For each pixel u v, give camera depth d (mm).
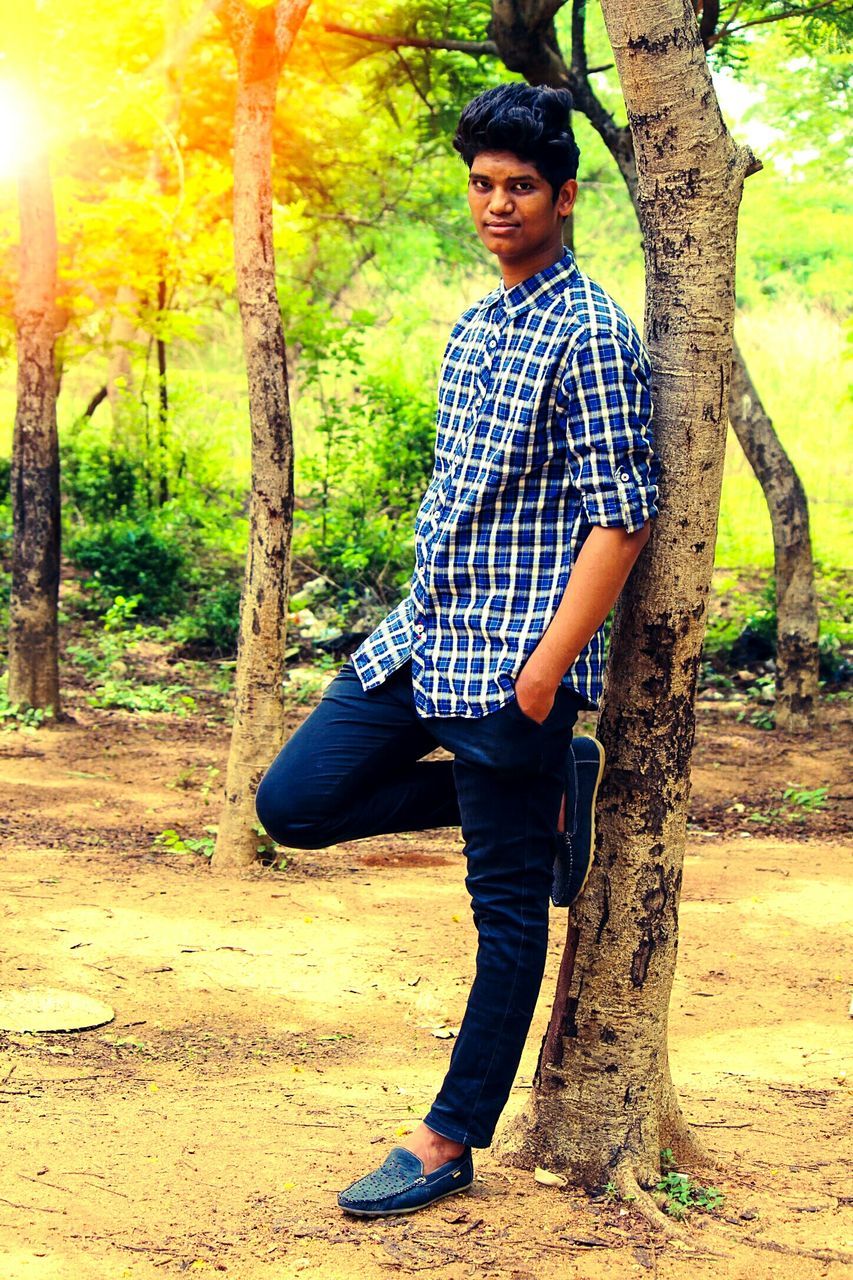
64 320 14086
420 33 11484
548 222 2621
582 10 10656
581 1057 3035
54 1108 3598
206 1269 2561
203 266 14570
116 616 13133
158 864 6734
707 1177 3109
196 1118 3535
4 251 13250
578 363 2512
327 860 7125
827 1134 3568
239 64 6520
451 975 5250
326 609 14516
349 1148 3271
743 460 20812
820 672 13062
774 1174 3199
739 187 2816
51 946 5273
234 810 6734
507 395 2586
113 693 11445
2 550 15648
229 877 6586
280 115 14211
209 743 10102
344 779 2783
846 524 18234
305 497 17328
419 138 12961
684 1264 2635
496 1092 2818
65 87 12336
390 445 15391
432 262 24453
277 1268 2562
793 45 11547
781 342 23734
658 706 2914
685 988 5145
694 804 8820
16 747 9477
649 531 2686
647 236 2863
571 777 2818
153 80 12406
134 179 14984
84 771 8930
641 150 2824
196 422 18359
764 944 5719
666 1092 3129
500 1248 2660
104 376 23766
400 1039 4547
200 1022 4652
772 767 9992
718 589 15445
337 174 16078
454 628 2637
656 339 2852
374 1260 2596
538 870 2732
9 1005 4621
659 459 2844
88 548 15055
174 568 15195
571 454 2541
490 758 2611
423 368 17656
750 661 13602
